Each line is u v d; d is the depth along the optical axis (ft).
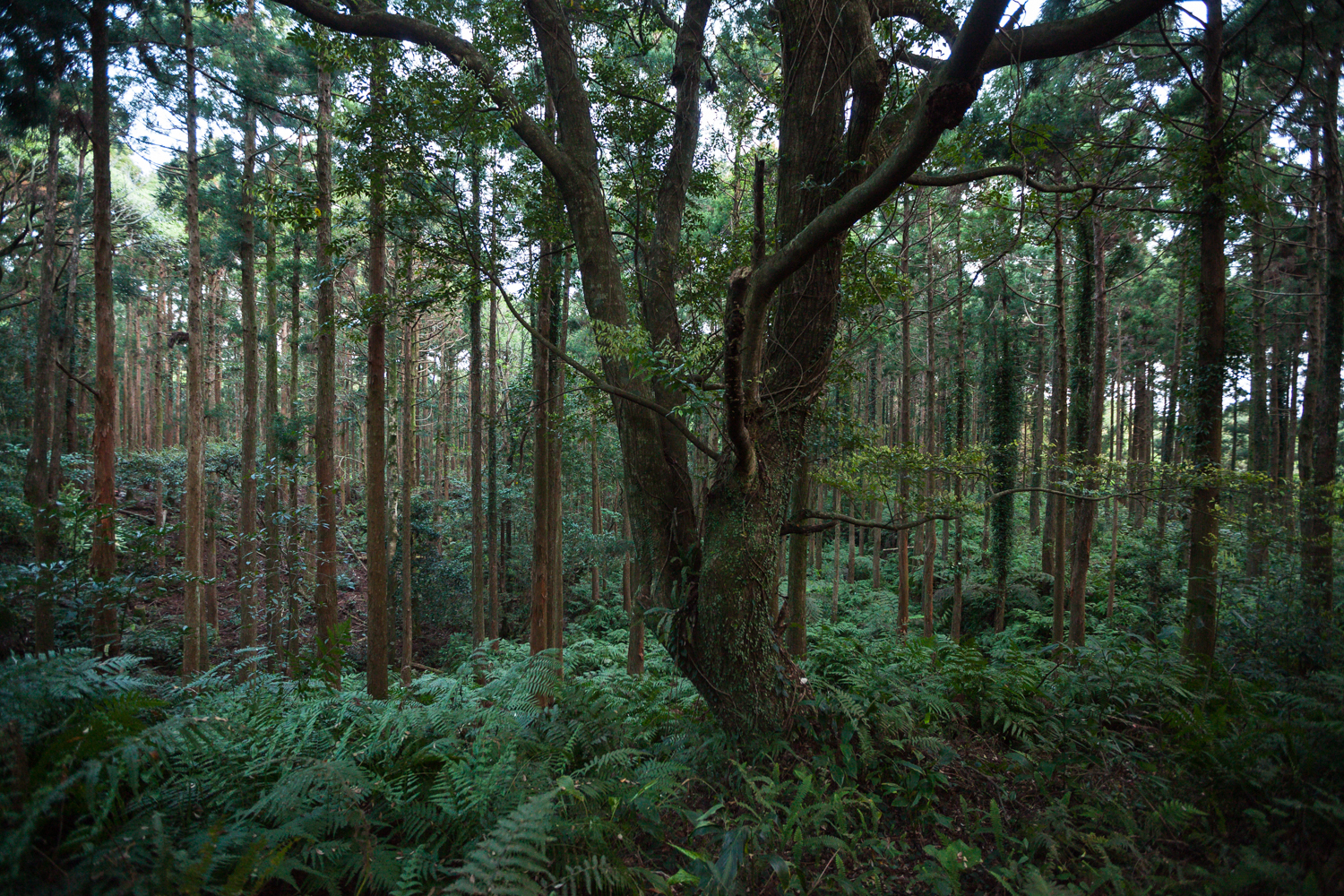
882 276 19.84
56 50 26.13
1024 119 31.53
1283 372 61.11
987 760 12.52
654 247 18.44
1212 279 23.31
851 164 14.03
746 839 9.51
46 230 29.76
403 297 22.70
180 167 43.65
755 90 22.75
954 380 65.57
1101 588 50.80
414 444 72.13
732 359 10.73
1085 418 43.57
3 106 26.76
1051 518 59.31
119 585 15.89
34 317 46.93
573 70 17.40
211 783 9.30
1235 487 21.27
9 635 14.29
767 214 27.07
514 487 57.26
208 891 7.14
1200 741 11.20
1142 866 9.00
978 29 7.79
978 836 10.37
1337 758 9.11
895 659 17.56
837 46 14.88
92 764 7.60
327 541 31.68
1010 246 15.34
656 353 12.28
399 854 8.74
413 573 54.60
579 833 9.05
